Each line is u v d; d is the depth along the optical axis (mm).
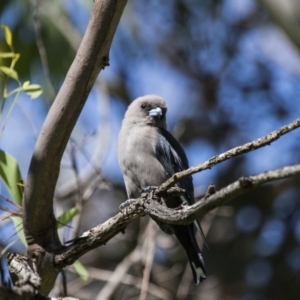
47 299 5613
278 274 14906
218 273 14797
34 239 7121
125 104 15773
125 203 8680
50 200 7035
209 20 16734
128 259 12188
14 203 7523
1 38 12125
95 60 6738
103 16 6676
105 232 6891
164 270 13727
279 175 4535
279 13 10773
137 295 12836
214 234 15188
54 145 6820
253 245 15094
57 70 12320
